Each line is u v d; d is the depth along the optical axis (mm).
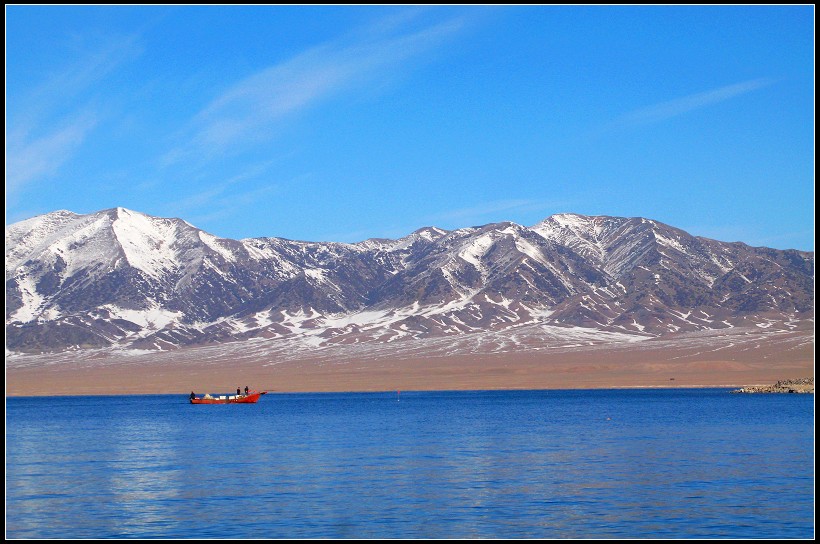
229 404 176875
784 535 40656
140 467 65000
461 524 43438
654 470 60188
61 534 42031
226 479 57906
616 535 40938
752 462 63562
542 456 69562
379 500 49625
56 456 73438
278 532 42094
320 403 173625
